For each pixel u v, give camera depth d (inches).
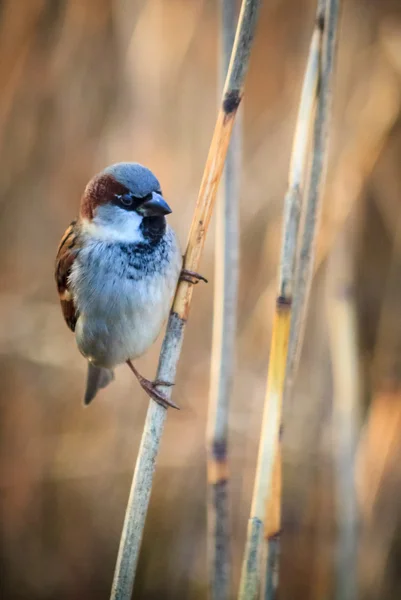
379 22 295.1
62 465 332.8
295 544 305.6
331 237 260.2
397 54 272.1
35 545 335.9
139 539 166.4
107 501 333.4
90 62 328.5
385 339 312.5
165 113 311.1
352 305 267.3
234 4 181.9
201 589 313.1
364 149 268.8
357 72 293.3
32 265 345.4
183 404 322.3
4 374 342.6
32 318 335.9
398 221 308.2
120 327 202.8
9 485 335.0
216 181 160.7
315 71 161.8
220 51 185.2
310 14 296.8
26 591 332.5
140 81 309.3
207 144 309.3
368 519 277.9
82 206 209.5
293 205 157.5
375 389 311.0
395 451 279.3
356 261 295.1
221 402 205.9
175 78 309.6
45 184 339.9
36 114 333.1
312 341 308.7
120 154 315.9
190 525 321.7
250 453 310.0
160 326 203.9
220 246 197.3
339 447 256.4
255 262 313.6
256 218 310.8
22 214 342.6
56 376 338.3
